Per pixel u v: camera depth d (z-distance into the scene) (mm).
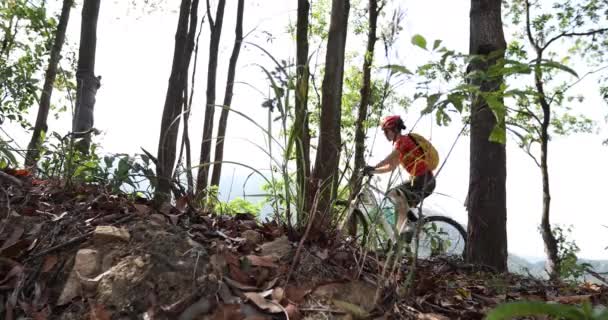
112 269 1979
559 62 1712
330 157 2820
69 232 2250
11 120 3984
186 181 2867
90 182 2863
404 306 2113
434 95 1848
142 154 2721
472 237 4699
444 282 2645
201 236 2268
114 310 1836
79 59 6449
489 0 4613
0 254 2094
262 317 1854
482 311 2246
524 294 2922
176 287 1918
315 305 1992
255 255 2207
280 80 2225
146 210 2451
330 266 2271
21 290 1948
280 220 2584
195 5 7316
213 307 1878
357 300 2068
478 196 4703
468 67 3629
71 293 1913
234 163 2430
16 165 3053
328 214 2514
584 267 3506
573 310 1108
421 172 2836
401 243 2191
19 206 2451
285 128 2287
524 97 1802
